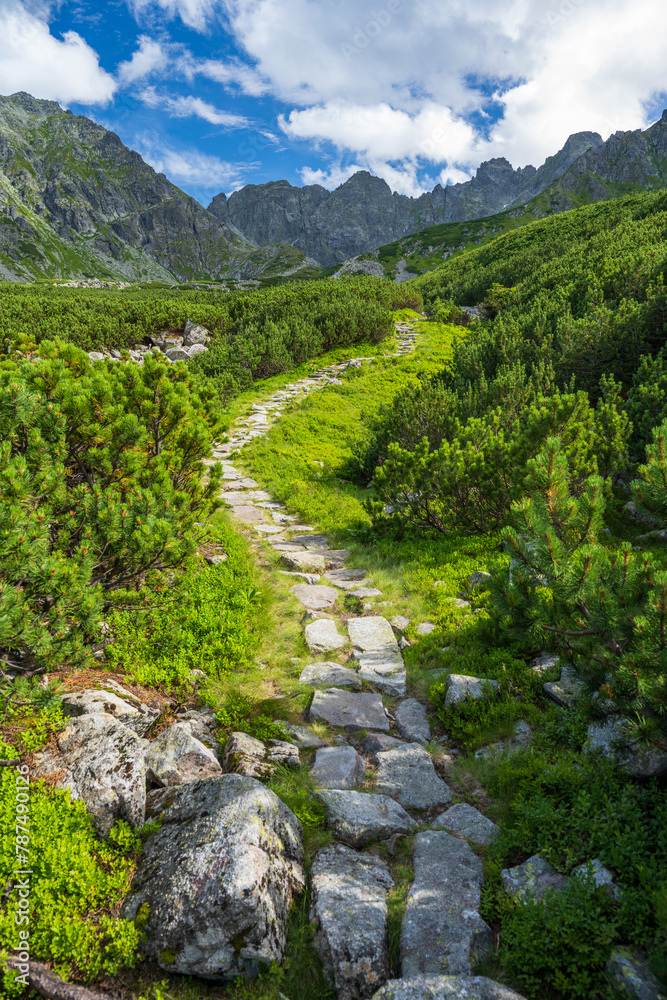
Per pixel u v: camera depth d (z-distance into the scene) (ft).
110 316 113.19
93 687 18.56
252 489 48.52
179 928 10.88
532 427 37.06
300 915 12.33
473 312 164.25
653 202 168.14
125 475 23.40
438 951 11.37
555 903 11.76
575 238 176.14
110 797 13.52
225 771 16.62
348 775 16.89
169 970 10.77
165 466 26.73
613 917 11.26
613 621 15.17
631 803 13.79
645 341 55.57
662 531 34.63
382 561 34.91
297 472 52.80
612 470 39.73
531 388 54.90
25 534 15.62
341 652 24.80
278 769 16.71
